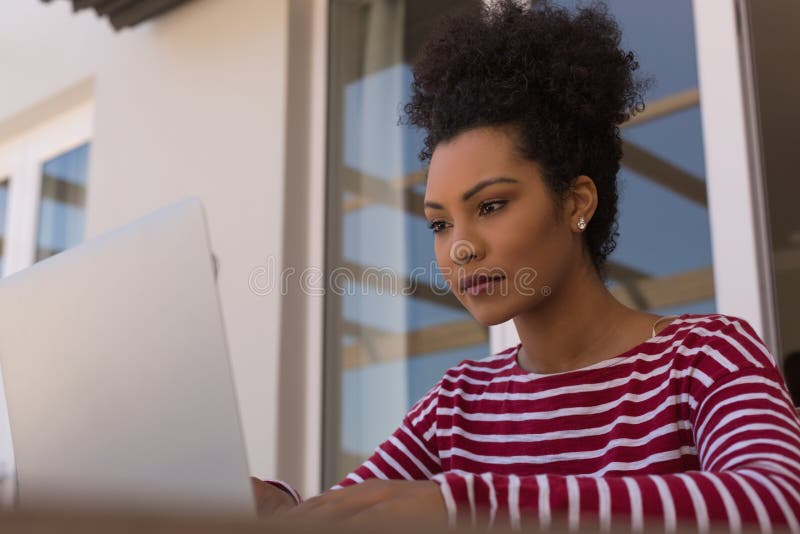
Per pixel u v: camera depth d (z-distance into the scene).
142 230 0.74
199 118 3.01
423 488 0.65
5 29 3.84
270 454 2.57
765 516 0.63
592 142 1.06
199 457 0.69
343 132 2.78
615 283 2.05
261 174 2.80
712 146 1.93
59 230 3.70
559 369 1.04
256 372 2.66
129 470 0.74
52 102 3.64
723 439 0.77
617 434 0.95
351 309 2.63
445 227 1.02
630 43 2.10
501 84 1.01
